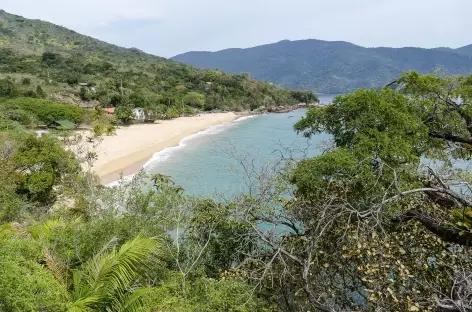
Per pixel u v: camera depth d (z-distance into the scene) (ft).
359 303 25.08
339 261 24.13
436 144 34.22
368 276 21.42
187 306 23.61
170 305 23.45
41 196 72.49
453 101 34.19
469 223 22.44
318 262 24.66
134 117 264.11
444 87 34.58
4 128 146.92
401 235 24.27
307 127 33.01
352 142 28.09
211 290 25.02
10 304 16.75
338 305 24.00
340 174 25.55
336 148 28.84
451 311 19.69
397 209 24.67
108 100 294.66
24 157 74.95
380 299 19.86
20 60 390.83
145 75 415.23
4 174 66.69
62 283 23.26
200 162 139.44
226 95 399.85
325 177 25.91
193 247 33.58
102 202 46.14
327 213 23.84
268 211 31.17
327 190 25.21
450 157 35.65
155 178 46.37
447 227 23.81
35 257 23.52
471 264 22.07
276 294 26.43
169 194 39.27
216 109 371.15
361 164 25.23
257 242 30.58
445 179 27.20
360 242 21.66
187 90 397.39
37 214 61.21
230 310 23.17
